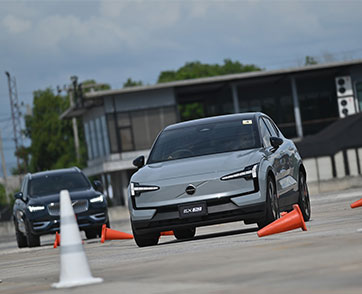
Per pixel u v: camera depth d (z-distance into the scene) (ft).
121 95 465.47
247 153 82.74
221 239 74.08
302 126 479.41
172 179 80.23
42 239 201.87
